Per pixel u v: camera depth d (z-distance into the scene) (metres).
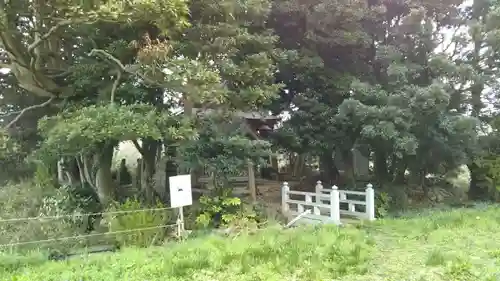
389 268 6.07
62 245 8.10
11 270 6.47
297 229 9.44
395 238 8.33
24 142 12.27
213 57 9.81
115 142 10.31
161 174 12.04
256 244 7.39
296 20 13.59
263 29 11.73
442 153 13.82
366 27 14.02
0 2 8.34
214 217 10.25
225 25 9.85
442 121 12.41
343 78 13.41
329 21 12.95
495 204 13.29
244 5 10.05
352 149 15.02
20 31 9.37
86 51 10.54
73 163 12.02
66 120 8.38
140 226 8.63
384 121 11.74
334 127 13.23
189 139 9.01
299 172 17.94
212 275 5.88
